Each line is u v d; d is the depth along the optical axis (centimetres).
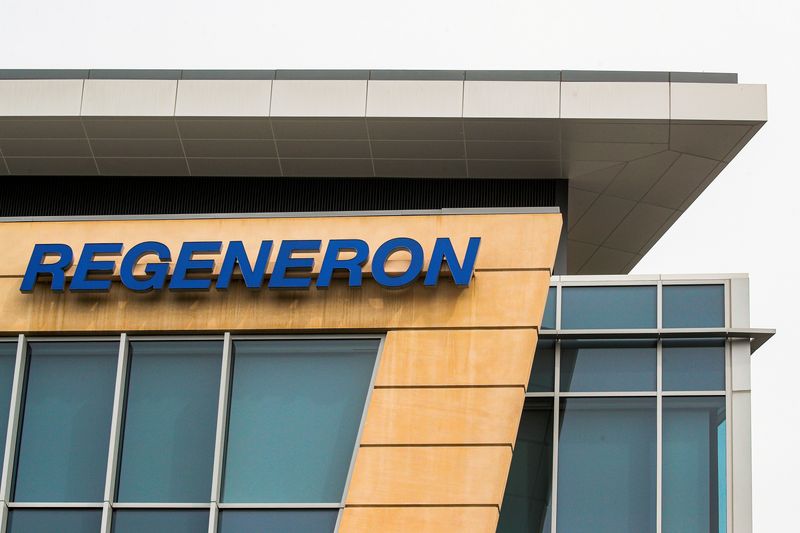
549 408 3025
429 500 2589
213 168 3519
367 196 3519
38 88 3406
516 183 3516
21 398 2766
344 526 2583
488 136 3388
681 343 3045
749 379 3000
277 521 2628
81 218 2892
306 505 2634
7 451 2717
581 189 3609
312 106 3350
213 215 2867
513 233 2805
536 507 2953
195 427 2712
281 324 2755
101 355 2781
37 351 2802
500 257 2786
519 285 2761
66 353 2792
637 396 3017
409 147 3422
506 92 3353
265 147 3444
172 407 2731
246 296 2783
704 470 2947
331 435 2692
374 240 2819
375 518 2583
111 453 2694
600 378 3039
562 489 2959
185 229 2862
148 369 2764
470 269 2750
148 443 2711
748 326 3053
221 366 2745
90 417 2742
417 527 2570
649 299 3102
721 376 3012
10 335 2809
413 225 2825
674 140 3397
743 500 2914
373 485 2608
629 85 3353
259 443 2694
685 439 2975
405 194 3519
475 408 2658
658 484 2945
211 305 2780
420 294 2761
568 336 3067
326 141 3416
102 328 2783
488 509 2575
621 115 3331
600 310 3106
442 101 3347
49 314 2805
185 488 2670
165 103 3378
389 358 2714
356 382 2725
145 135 3434
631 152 3441
